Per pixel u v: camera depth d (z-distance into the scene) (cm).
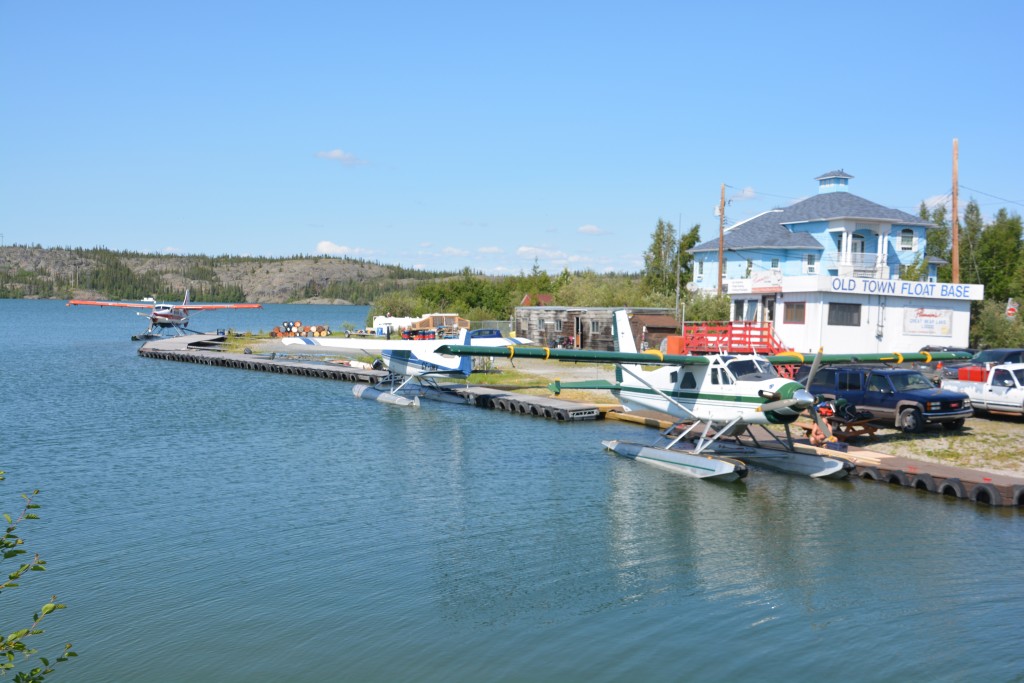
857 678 898
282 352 5381
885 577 1195
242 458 2061
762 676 905
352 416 2819
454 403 3180
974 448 1961
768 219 5281
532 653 961
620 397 2217
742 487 1759
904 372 2231
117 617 1060
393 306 7838
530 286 9438
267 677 904
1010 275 5894
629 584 1177
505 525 1469
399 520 1498
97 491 1702
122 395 3369
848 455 1878
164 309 7356
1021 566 1231
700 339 3047
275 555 1298
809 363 2211
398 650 969
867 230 4866
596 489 1742
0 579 1189
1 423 2600
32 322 11688
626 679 899
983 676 898
